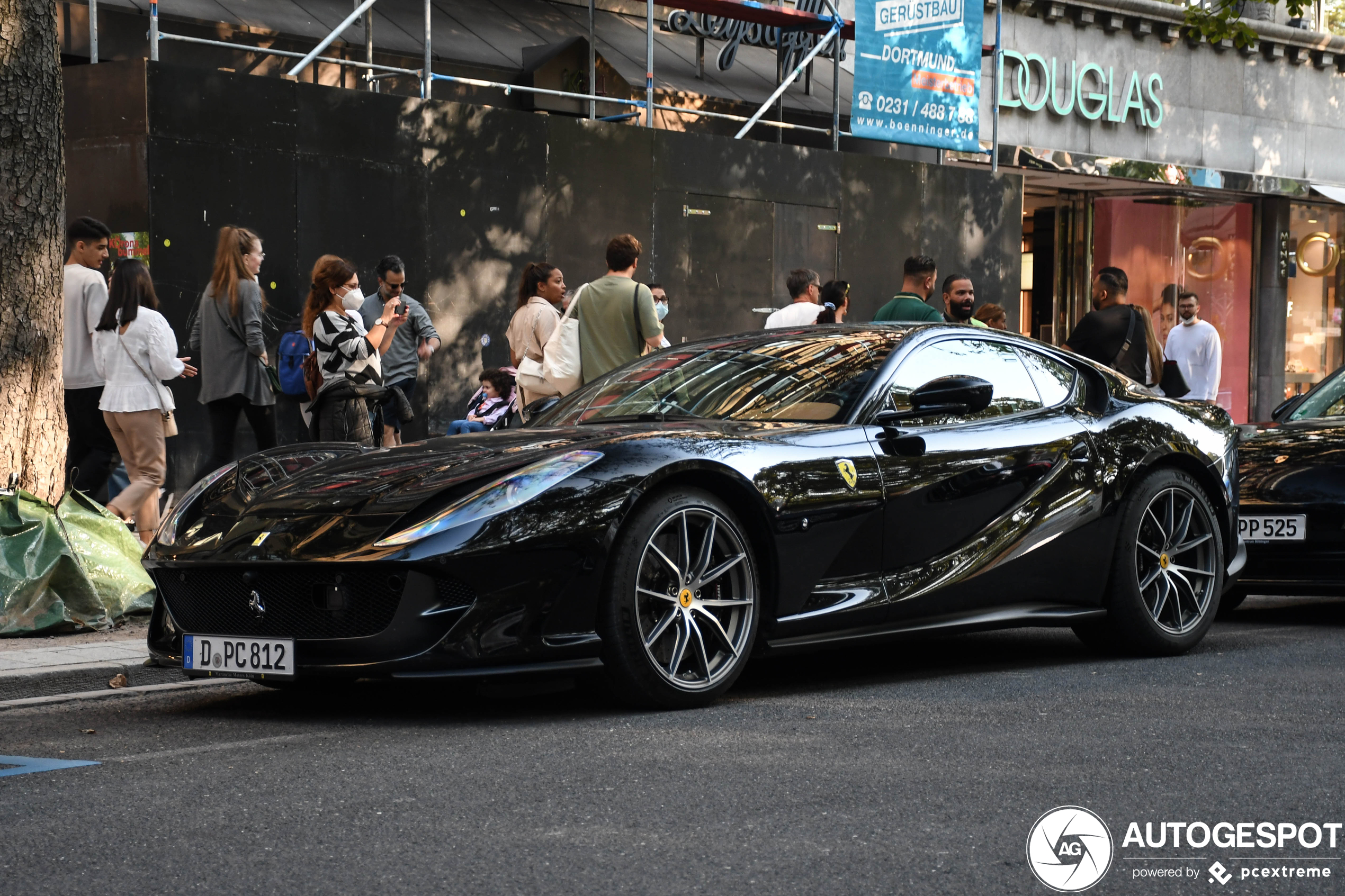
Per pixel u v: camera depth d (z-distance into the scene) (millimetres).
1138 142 18297
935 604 5164
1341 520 6688
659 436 4699
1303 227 20578
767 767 3805
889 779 3684
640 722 4418
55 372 6902
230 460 9141
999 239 15453
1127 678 5262
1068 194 18672
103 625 6273
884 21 13898
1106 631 5770
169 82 9719
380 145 10844
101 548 6512
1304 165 20172
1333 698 4836
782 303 13625
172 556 4621
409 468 4629
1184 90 18750
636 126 12469
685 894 2789
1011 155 16859
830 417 5168
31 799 3598
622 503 4434
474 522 4266
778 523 4750
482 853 3061
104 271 9859
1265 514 6844
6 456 6703
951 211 14992
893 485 5055
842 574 4949
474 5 13836
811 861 2996
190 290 9836
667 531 4594
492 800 3494
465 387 11422
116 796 3605
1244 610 7637
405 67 12656
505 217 11617
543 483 4379
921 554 5145
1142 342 8977
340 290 7863
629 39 14672
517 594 4285
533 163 11789
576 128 12062
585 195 12148
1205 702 4754
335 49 12273
